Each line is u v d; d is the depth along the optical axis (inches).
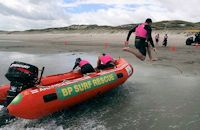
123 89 370.6
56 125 258.4
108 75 333.7
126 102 316.8
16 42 1628.9
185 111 281.4
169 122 255.4
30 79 276.4
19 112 245.9
